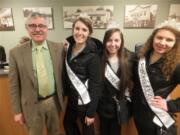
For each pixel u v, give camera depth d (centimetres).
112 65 132
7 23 453
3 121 183
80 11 432
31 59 125
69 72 132
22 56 125
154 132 119
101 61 132
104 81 132
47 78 129
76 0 428
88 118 133
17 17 448
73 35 130
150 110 119
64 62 135
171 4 413
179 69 107
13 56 127
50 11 436
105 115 138
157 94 116
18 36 462
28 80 127
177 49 107
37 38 121
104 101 136
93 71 126
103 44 135
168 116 117
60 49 135
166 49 107
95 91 128
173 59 107
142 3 418
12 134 188
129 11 423
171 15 420
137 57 126
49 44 131
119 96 133
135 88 128
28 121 136
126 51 137
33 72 126
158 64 112
